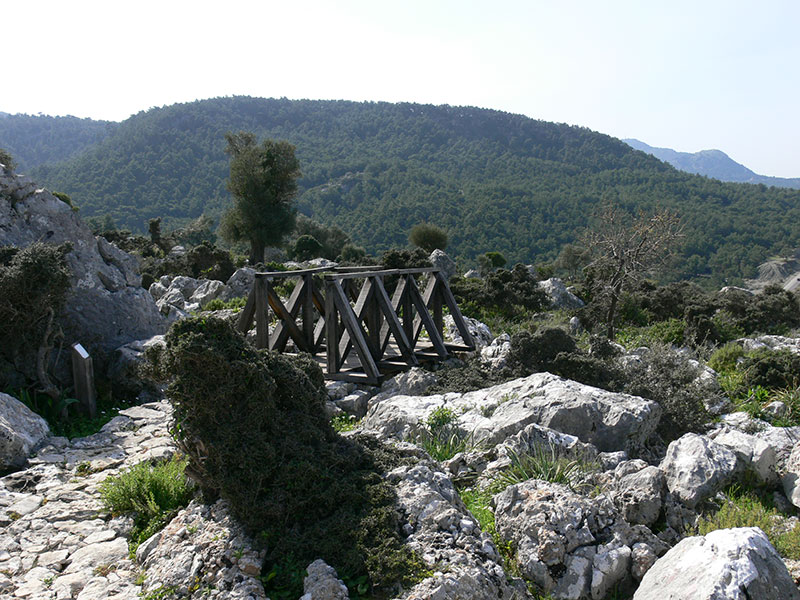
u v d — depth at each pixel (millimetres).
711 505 5820
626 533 5129
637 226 22344
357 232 147000
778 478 6496
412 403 8531
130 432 8844
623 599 4773
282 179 51031
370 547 4574
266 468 4953
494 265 57875
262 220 49469
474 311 20750
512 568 4922
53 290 9242
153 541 5238
